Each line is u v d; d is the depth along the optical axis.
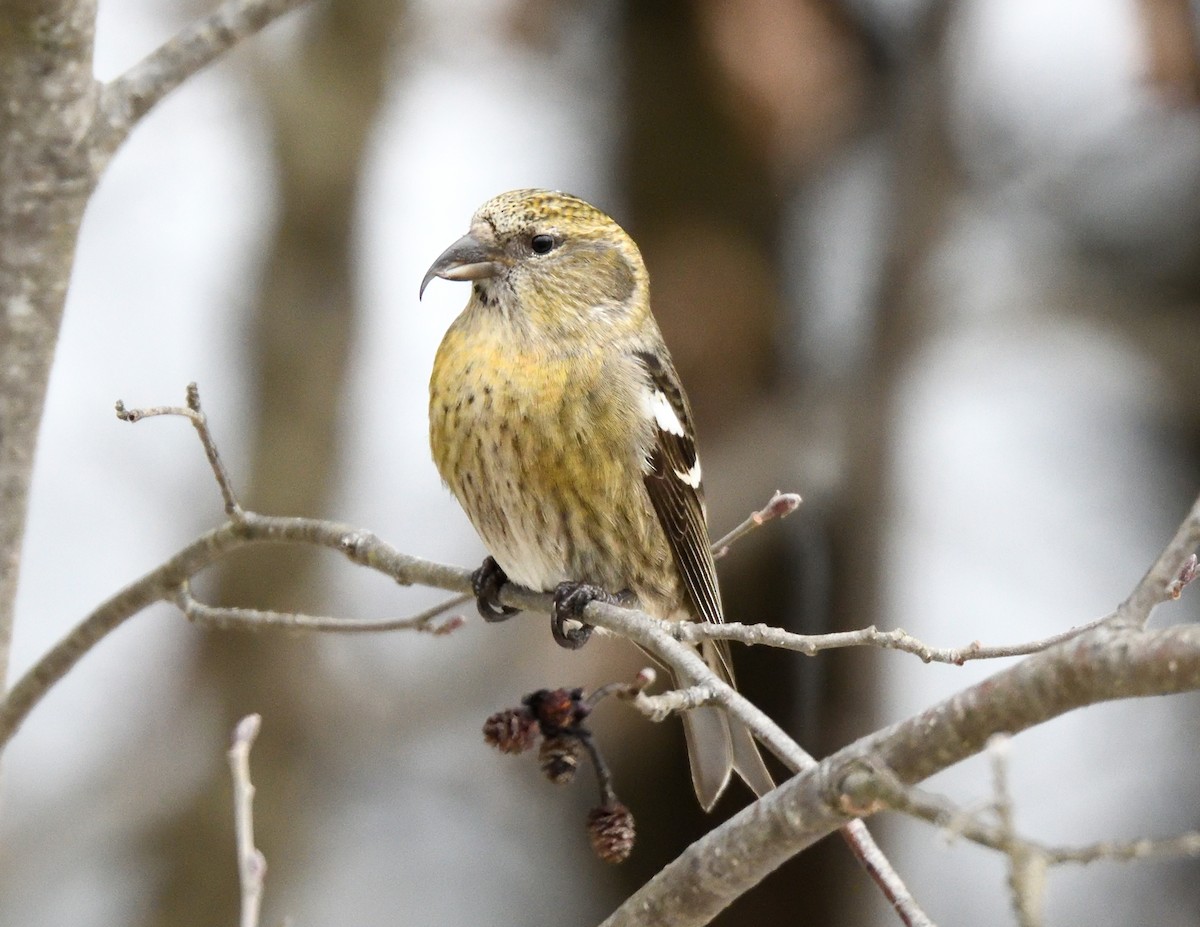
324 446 12.38
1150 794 13.10
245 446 12.42
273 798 12.05
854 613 11.99
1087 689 4.12
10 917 12.05
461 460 7.45
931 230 12.30
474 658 12.57
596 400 7.41
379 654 12.66
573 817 13.04
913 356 12.28
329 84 12.34
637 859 12.26
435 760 12.98
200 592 12.47
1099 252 13.41
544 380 7.38
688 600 7.93
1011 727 4.27
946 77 12.39
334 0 12.38
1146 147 13.48
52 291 5.99
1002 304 12.84
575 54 13.09
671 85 12.38
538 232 7.60
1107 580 13.54
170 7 12.97
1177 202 13.35
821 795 4.52
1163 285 13.25
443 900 13.25
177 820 12.09
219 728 12.18
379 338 13.52
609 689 5.31
